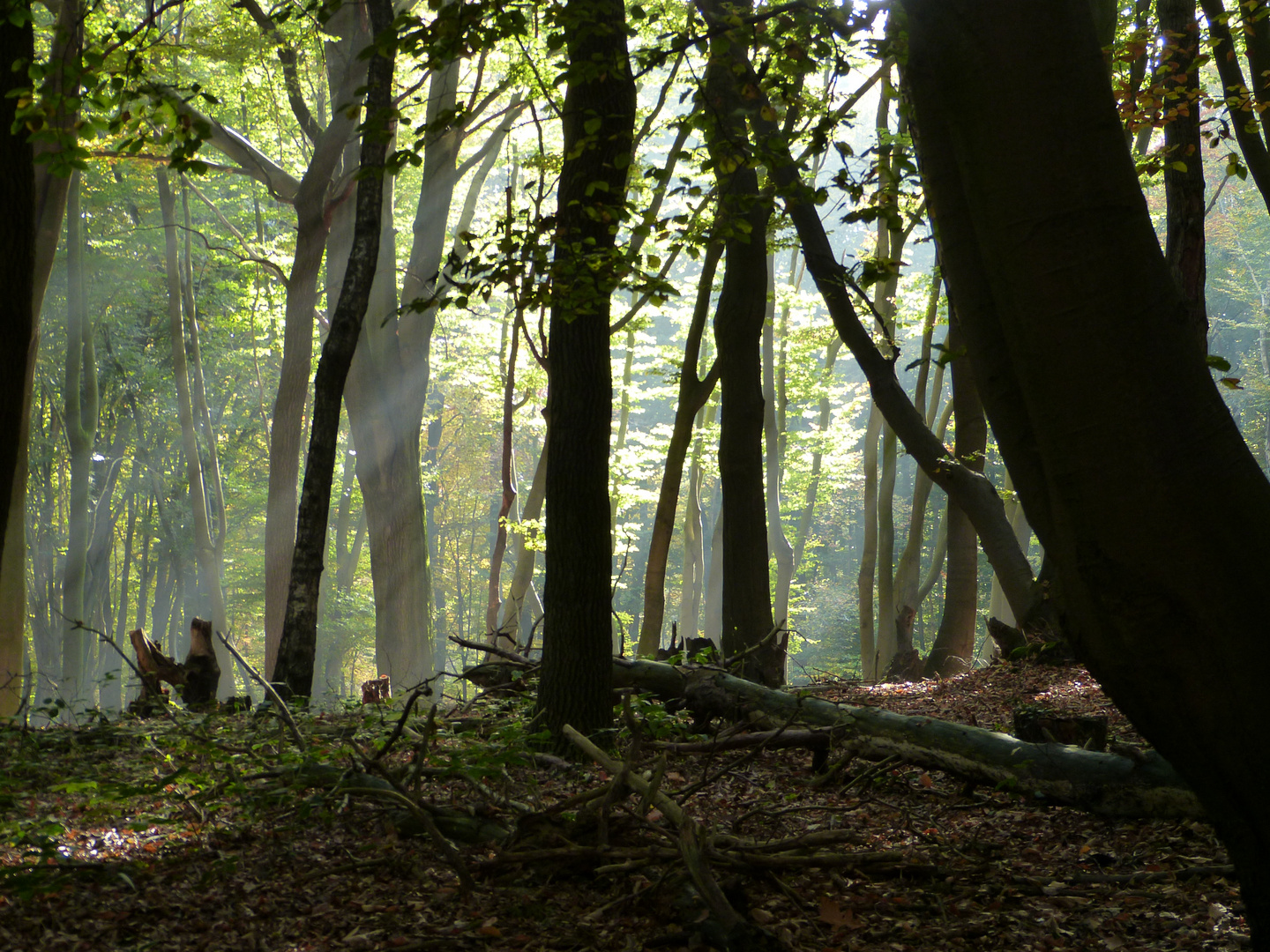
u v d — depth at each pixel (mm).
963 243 3408
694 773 7418
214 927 4137
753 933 3754
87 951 3895
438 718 8523
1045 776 6113
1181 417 2918
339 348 11047
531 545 18812
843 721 7160
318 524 10977
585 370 7590
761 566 13047
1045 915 4383
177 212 27391
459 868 4406
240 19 18641
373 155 11000
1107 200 2902
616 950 3885
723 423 13227
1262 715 2938
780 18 7191
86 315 23016
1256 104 10438
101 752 7605
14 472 7488
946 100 3113
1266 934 3145
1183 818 5574
